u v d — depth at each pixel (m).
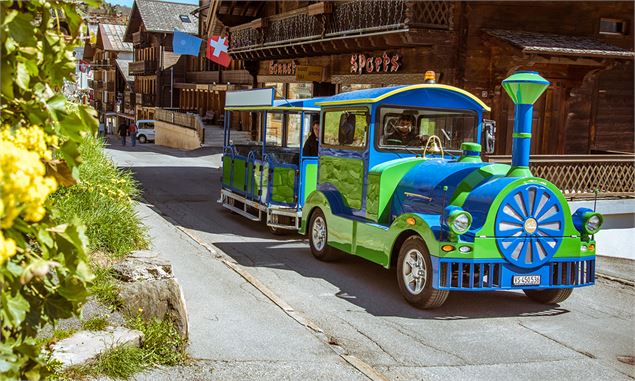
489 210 7.84
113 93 79.06
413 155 9.85
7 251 2.35
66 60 3.03
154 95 61.94
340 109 10.59
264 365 5.97
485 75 17.05
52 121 2.93
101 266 6.70
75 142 2.94
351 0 19.56
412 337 7.20
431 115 9.99
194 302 7.81
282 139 14.02
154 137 53.22
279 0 27.97
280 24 24.48
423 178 8.95
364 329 7.40
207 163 29.91
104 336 5.55
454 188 8.35
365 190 9.77
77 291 2.87
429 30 16.53
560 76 17.92
